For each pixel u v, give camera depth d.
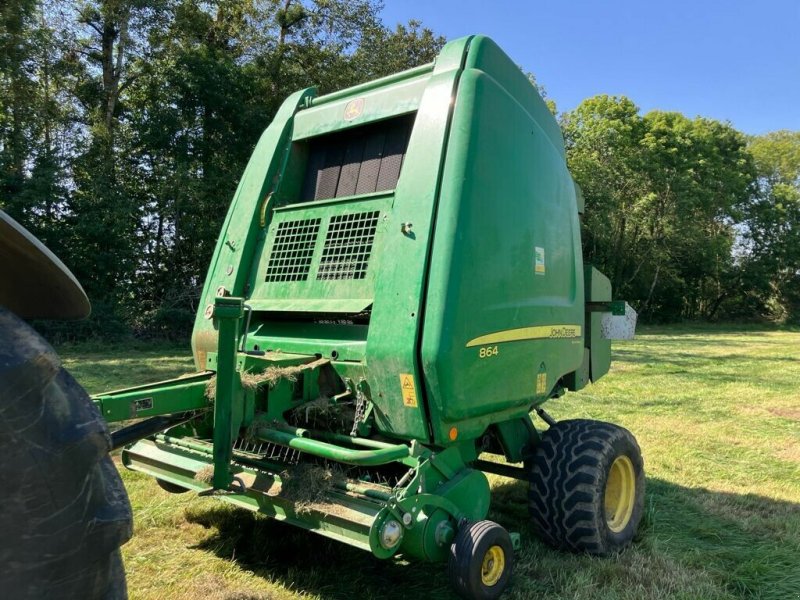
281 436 3.06
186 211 18.28
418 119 3.40
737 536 4.36
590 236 34.94
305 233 3.83
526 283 3.64
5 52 15.77
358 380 3.34
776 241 44.72
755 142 50.38
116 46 18.70
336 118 4.04
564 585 3.46
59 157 16.88
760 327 39.94
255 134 19.62
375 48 22.88
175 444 3.65
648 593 3.41
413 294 3.08
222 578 3.35
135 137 18.31
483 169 3.29
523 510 4.71
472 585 2.92
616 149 36.50
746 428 7.84
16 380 1.48
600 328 5.07
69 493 1.55
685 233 37.19
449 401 3.04
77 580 1.58
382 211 3.51
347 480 3.07
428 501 2.97
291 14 21.50
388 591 3.37
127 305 17.31
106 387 8.42
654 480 5.58
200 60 18.73
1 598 1.47
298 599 3.18
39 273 1.85
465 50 3.51
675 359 16.77
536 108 4.13
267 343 3.81
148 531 3.92
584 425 4.05
